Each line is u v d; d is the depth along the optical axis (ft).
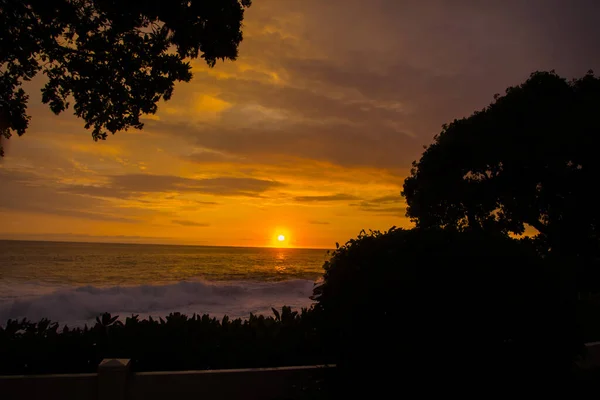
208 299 75.46
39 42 20.89
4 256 228.43
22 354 17.49
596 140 52.85
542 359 12.78
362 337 12.91
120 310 65.82
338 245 15.21
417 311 12.53
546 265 14.17
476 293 12.60
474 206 63.36
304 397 15.10
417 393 12.23
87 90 22.79
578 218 57.93
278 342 19.38
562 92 57.16
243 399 16.48
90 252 304.30
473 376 12.20
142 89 22.94
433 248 13.67
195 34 21.56
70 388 15.66
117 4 20.25
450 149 63.72
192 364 18.03
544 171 58.18
